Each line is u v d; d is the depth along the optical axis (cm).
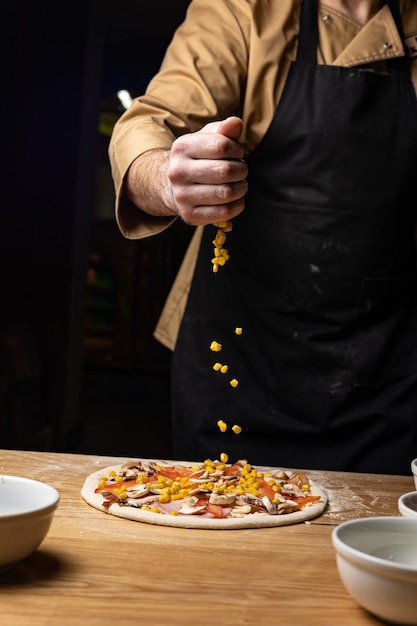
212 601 129
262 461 233
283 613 126
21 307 674
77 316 715
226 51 229
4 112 663
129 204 206
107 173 1018
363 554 119
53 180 669
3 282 665
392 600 118
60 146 666
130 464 198
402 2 245
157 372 1028
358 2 242
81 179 687
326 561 149
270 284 235
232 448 233
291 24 237
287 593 133
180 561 144
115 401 891
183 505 171
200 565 143
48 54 661
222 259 184
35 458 205
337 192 230
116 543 151
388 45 237
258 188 235
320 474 206
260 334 237
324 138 229
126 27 766
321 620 124
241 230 238
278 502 176
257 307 236
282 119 231
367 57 235
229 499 174
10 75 661
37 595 127
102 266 1029
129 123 212
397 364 237
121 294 1028
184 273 258
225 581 137
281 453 233
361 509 181
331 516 175
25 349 636
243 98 237
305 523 170
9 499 144
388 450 231
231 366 238
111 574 136
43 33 660
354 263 232
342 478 203
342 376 232
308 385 233
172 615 123
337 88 231
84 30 657
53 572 136
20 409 633
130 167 200
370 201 231
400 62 241
